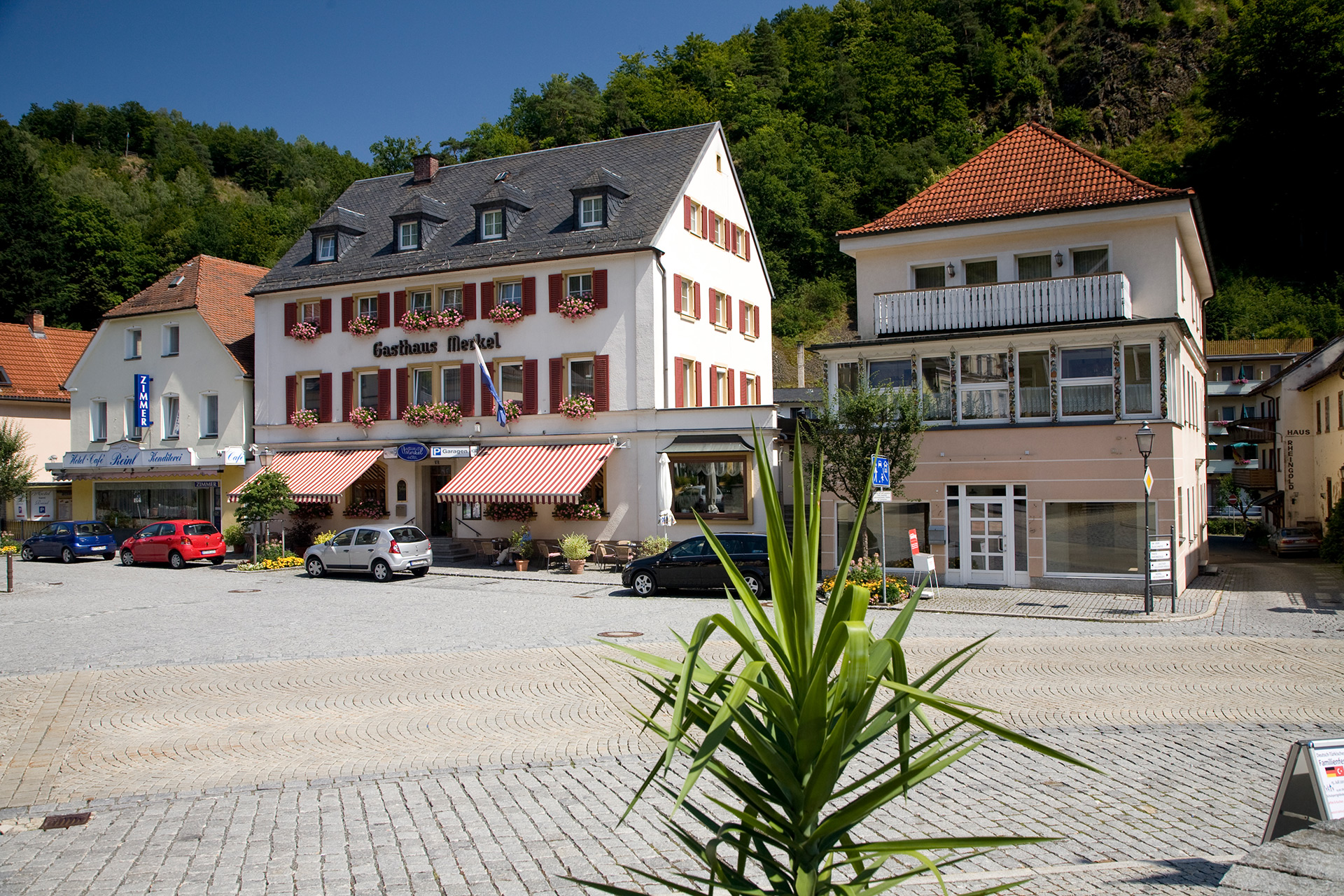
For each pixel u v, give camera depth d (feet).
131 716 38.32
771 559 9.88
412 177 130.11
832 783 9.49
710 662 46.93
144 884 21.12
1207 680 41.65
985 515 75.10
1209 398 225.56
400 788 28.48
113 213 235.61
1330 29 234.79
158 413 129.80
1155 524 70.08
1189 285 91.56
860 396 70.85
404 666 47.93
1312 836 14.55
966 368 76.48
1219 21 354.95
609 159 115.03
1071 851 22.11
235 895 20.42
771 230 227.81
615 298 98.48
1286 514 140.97
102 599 77.15
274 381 118.42
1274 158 250.37
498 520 102.47
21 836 24.53
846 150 250.57
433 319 107.14
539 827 24.77
